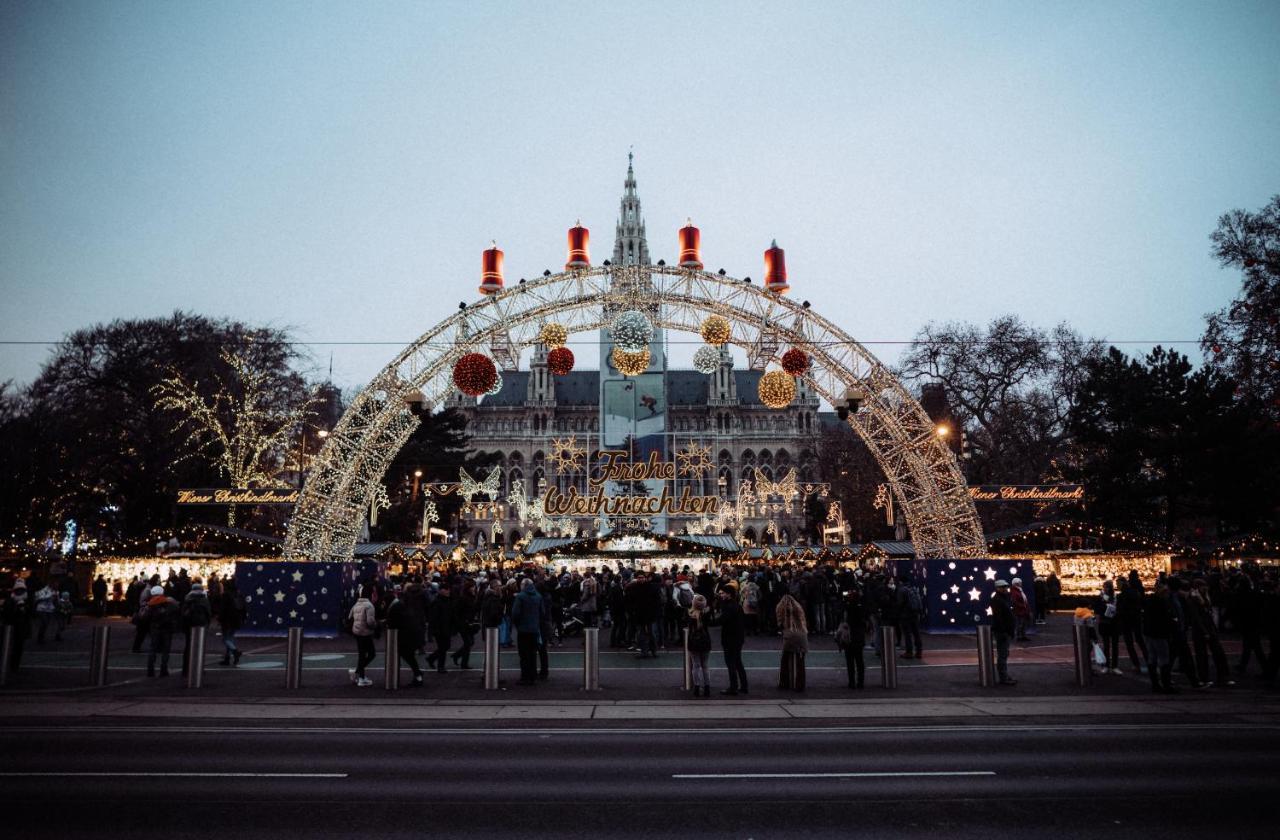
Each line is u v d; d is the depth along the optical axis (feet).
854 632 54.03
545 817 26.22
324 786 29.78
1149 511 138.51
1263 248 125.90
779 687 54.13
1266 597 56.90
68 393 160.45
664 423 391.45
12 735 38.93
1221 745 37.06
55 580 110.73
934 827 25.26
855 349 90.38
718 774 31.78
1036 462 171.83
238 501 103.35
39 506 154.51
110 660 68.54
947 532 91.97
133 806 26.99
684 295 88.89
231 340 164.86
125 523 161.48
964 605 88.74
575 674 61.26
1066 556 131.13
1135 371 141.08
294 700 49.32
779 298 89.51
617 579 83.25
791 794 28.91
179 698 49.80
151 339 165.07
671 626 83.41
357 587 94.17
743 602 91.86
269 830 24.71
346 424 90.12
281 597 87.66
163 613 58.95
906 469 107.34
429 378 88.94
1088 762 33.71
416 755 35.09
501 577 87.97
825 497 256.11
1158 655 51.75
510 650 79.15
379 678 59.36
